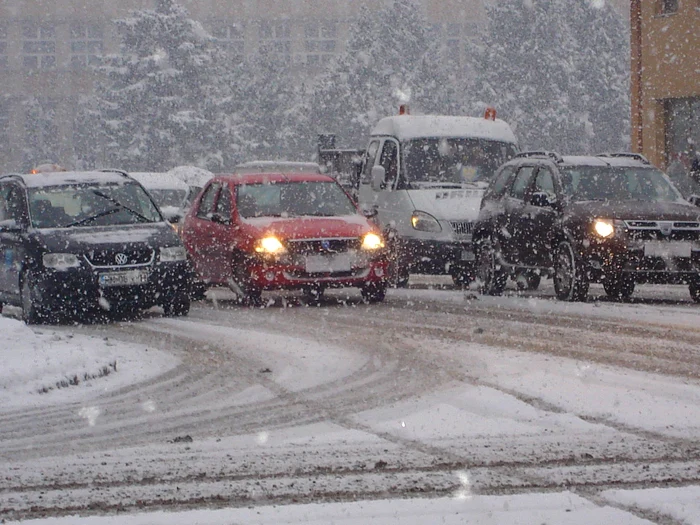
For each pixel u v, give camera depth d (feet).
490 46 351.46
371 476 31.40
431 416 39.81
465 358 53.06
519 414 39.83
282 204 86.48
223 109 380.58
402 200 101.24
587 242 78.74
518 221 86.63
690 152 154.92
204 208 90.89
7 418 42.37
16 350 53.78
